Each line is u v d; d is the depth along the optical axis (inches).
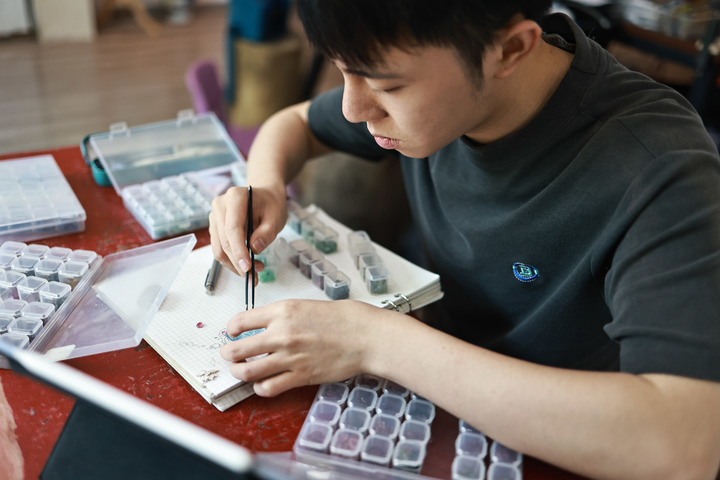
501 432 26.6
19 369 23.7
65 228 40.6
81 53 156.0
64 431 26.9
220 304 34.4
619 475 25.4
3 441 27.4
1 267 35.6
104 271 36.3
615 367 40.5
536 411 26.0
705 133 30.5
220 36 173.9
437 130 28.1
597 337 36.4
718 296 25.8
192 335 32.3
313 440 27.5
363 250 37.6
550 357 37.4
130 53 158.7
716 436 25.1
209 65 75.2
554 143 32.6
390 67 25.3
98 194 44.8
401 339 29.0
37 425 28.2
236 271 35.7
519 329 37.5
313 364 29.4
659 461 24.8
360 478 25.2
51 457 26.4
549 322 36.1
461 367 27.6
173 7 186.9
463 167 37.8
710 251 26.4
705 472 25.0
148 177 45.5
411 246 75.7
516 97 31.5
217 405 29.2
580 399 25.7
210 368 30.4
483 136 34.4
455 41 24.9
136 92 139.7
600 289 33.4
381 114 28.5
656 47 84.7
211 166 47.6
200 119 51.4
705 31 84.9
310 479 24.5
